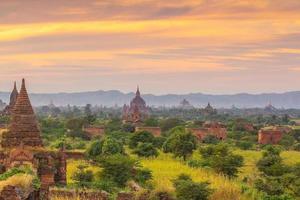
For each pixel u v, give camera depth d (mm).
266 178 78625
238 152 139375
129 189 62156
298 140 189750
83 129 182125
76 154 100688
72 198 51062
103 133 180125
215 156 94750
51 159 61656
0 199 35406
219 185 66375
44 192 48438
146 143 117125
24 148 64750
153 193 48875
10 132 69875
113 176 69562
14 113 70750
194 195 57156
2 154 62812
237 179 83750
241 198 61719
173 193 55156
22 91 71375
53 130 182500
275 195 66688
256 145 168625
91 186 62500
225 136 185500
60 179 62531
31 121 70812
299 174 83375
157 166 94625
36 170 57094
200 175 82750
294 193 71312
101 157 82375
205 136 175000
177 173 84000
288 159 121875
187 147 113562
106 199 52219
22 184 38625
